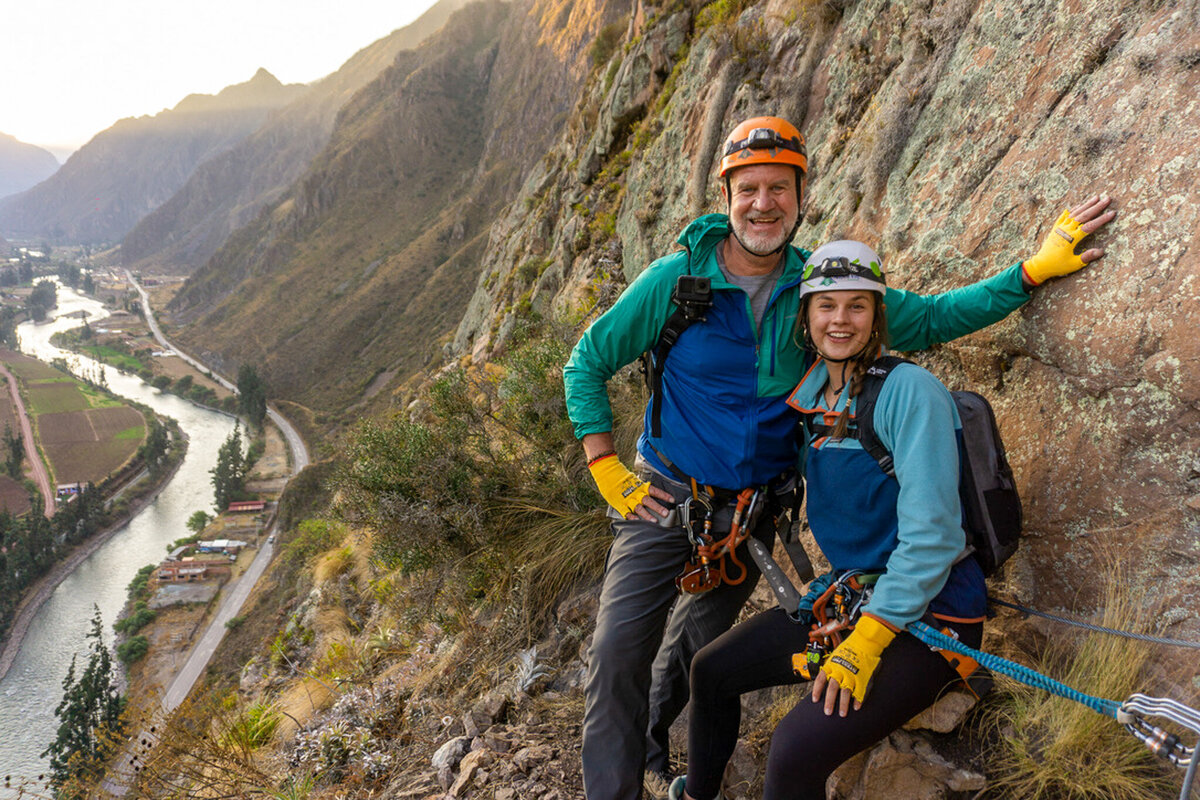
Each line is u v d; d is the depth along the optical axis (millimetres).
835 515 1827
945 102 3039
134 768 3355
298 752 3746
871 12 4680
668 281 2070
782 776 1670
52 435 181750
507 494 4570
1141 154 1979
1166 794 1688
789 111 5840
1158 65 2029
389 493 4508
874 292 1730
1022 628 2164
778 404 2047
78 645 99000
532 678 3396
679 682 2492
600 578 3895
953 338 2246
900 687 1629
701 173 6918
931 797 1912
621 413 4965
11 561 118312
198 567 105938
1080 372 2023
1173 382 1789
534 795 2613
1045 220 2244
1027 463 2197
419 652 4457
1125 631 1838
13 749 81562
